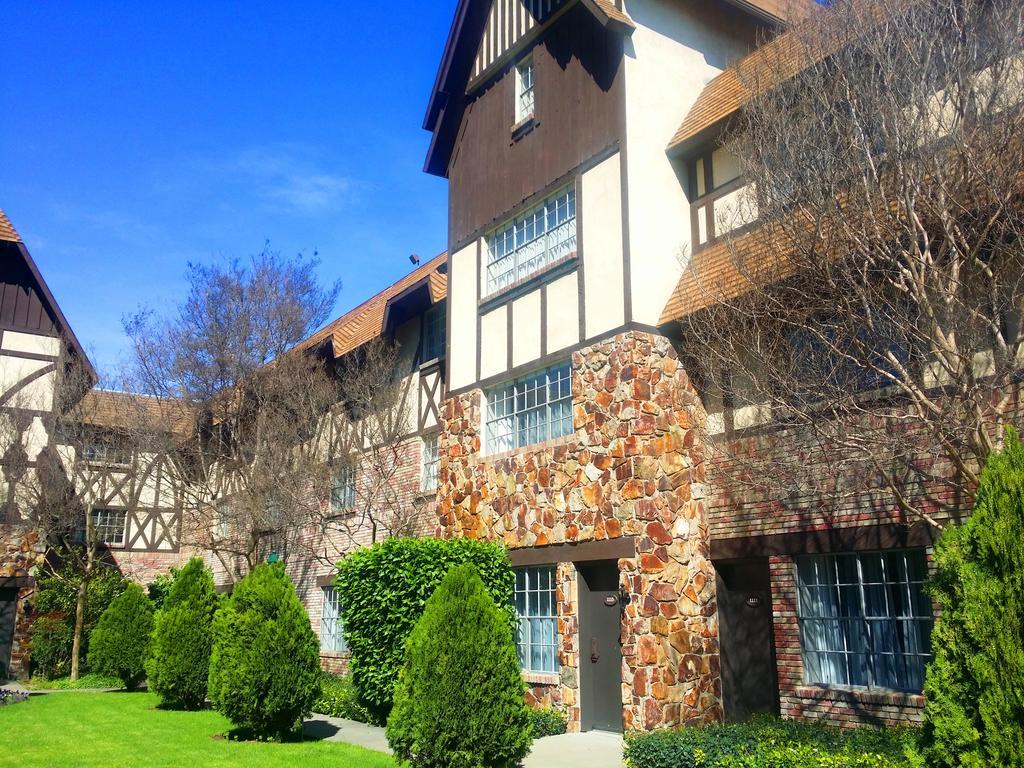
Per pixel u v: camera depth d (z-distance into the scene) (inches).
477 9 644.1
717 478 462.6
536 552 506.0
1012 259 284.8
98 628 733.3
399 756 336.2
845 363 330.6
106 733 465.1
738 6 566.3
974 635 229.0
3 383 884.0
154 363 799.1
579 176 528.1
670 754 349.4
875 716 376.5
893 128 289.9
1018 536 228.2
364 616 478.6
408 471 693.3
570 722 468.8
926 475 299.6
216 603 598.9
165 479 872.3
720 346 370.3
